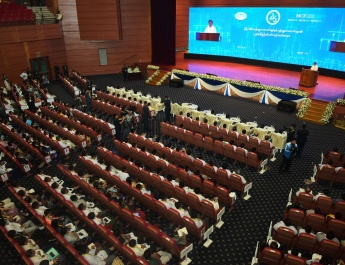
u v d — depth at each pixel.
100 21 22.41
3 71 19.81
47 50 21.78
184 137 12.62
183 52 25.38
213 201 8.32
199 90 19.52
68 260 7.43
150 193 8.98
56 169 11.27
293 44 19.11
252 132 12.70
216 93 18.89
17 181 10.66
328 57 17.89
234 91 18.11
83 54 23.45
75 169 10.95
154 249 7.24
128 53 24.41
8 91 18.42
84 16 22.23
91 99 16.31
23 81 19.95
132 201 8.80
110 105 15.38
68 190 8.91
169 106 14.49
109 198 8.55
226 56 23.36
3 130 13.95
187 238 7.97
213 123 13.70
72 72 22.88
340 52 17.25
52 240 7.95
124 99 16.05
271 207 9.09
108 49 23.88
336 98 15.33
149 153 10.67
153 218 8.71
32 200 8.86
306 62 18.94
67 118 13.91
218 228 8.29
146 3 23.25
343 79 18.08
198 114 14.12
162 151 11.12
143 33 24.06
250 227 8.34
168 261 7.27
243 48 21.56
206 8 22.27
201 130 13.12
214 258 7.39
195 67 22.12
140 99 16.42
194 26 23.41
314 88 16.83
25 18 20.19
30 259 6.57
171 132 13.04
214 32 22.56
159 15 22.55
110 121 15.16
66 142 12.48
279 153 11.96
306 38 18.44
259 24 20.23
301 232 6.97
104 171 9.65
